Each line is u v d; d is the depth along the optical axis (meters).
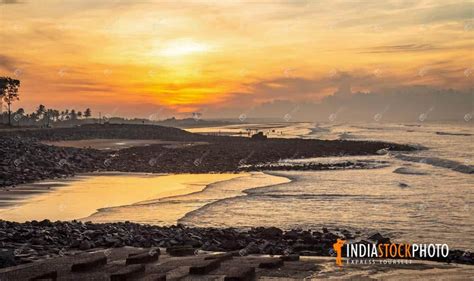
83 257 15.11
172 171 63.59
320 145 112.94
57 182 50.03
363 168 66.00
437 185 46.53
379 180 50.78
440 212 31.03
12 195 40.16
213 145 110.00
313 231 25.11
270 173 60.09
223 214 30.64
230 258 15.48
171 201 36.62
